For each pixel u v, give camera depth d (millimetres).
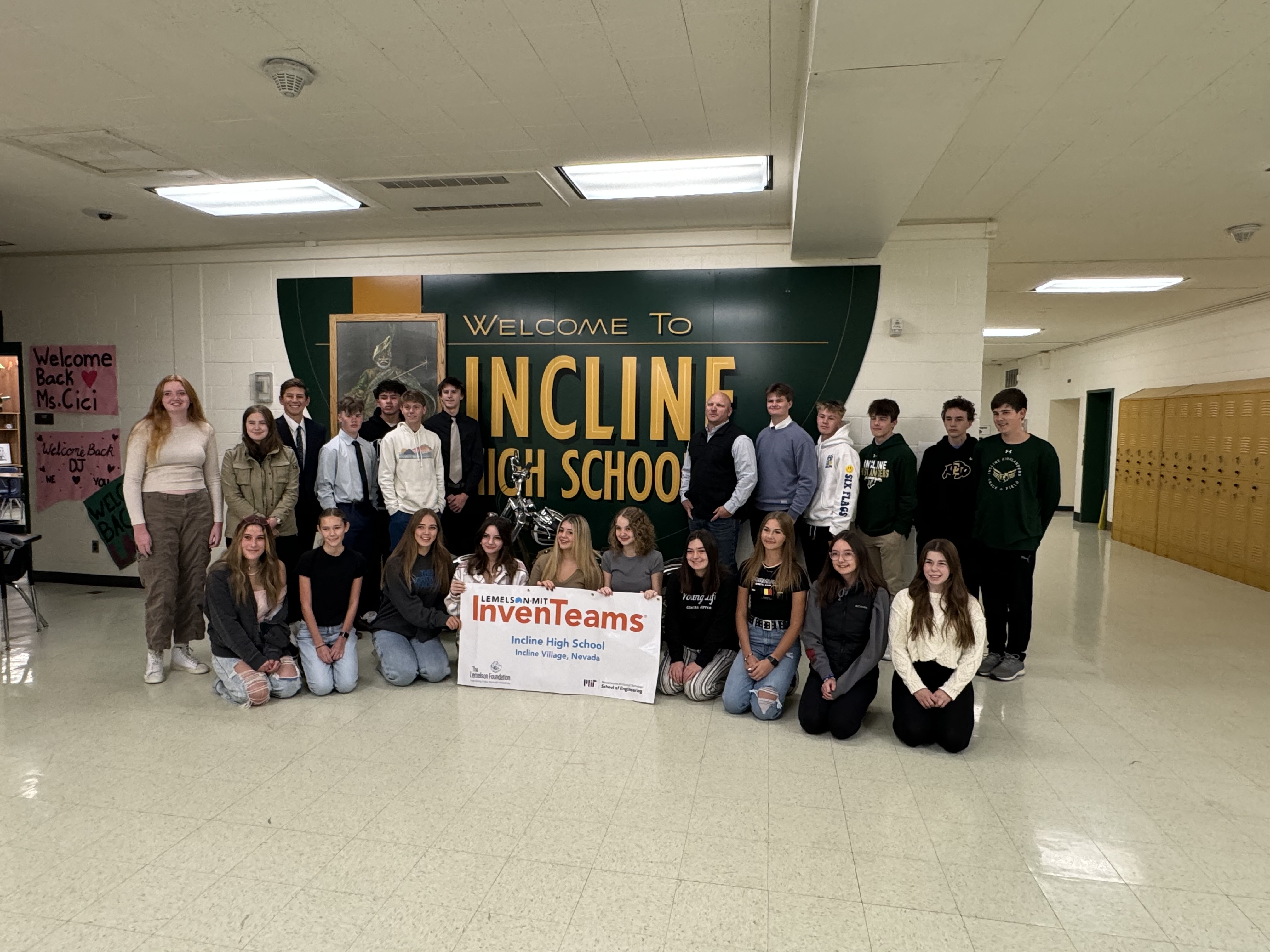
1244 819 2721
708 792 2863
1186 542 8375
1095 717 3691
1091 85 2986
